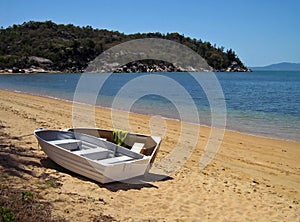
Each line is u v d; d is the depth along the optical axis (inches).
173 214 225.9
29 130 447.8
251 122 684.1
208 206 245.3
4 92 1126.4
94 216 200.7
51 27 4045.3
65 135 342.3
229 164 374.0
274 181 323.0
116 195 249.3
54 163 309.4
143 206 234.1
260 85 2068.2
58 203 214.5
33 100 901.2
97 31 3676.2
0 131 426.3
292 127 633.0
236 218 228.8
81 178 278.7
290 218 234.5
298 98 1218.0
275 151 448.5
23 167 287.7
